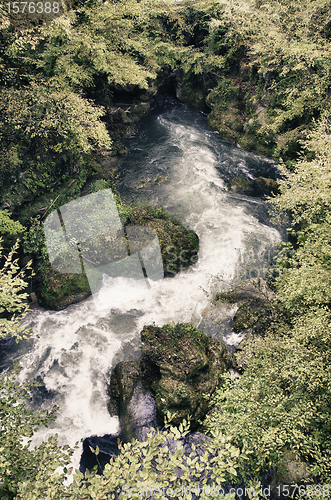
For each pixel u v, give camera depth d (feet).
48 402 23.48
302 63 31.96
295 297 20.08
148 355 23.73
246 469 16.24
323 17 33.35
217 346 25.22
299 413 15.48
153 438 11.10
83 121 32.42
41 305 28.07
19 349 26.30
